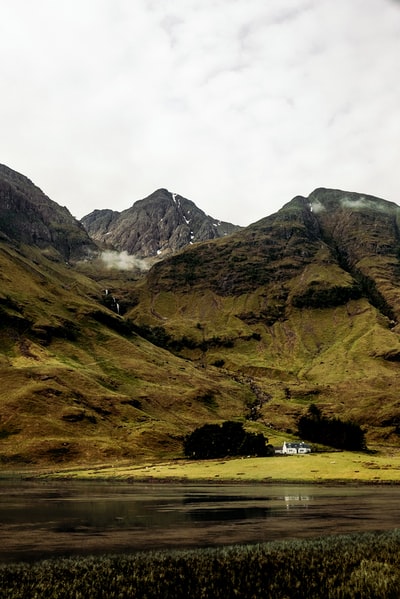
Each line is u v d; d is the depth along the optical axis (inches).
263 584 1339.8
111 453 7317.9
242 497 3437.5
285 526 2197.3
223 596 1266.0
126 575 1379.2
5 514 2578.7
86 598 1232.2
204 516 2514.8
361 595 1279.5
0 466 6515.8
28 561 1537.9
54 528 2153.1
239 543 1815.9
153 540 1878.7
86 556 1601.9
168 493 3750.0
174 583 1328.7
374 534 1920.5
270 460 5905.5
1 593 1236.5
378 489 4065.0
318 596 1283.2
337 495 3555.6
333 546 1684.3
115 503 3083.2
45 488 4254.4
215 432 7263.8
